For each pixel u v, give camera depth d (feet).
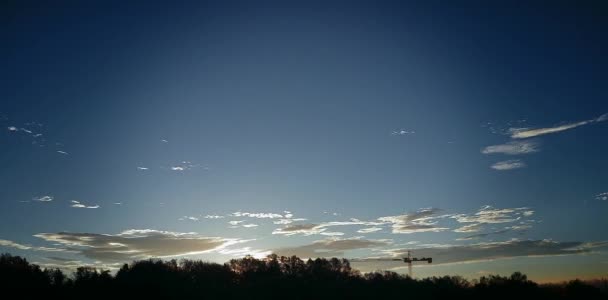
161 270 583.17
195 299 565.12
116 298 513.86
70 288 524.93
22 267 512.63
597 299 650.84
